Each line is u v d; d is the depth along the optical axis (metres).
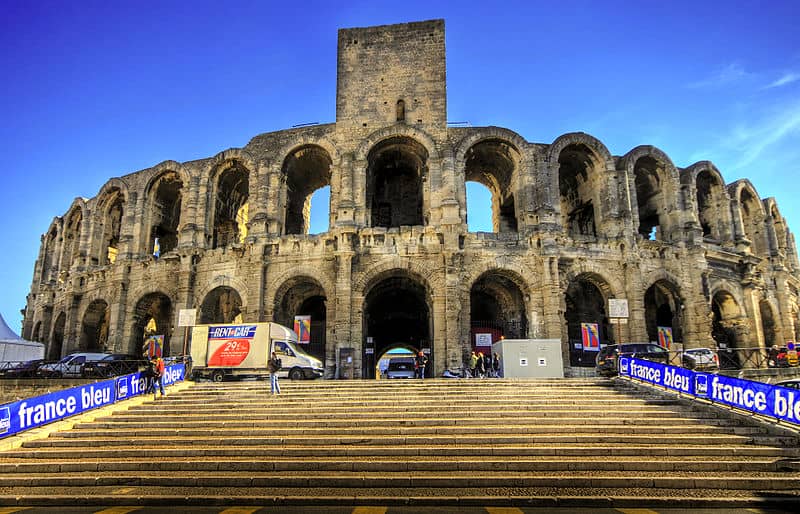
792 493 15.10
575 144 44.94
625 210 43.44
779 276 50.31
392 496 14.72
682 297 43.28
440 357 39.16
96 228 51.78
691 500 14.38
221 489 15.67
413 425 21.11
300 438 19.52
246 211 55.44
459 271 40.38
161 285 44.84
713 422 20.70
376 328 52.12
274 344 34.41
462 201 42.66
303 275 41.56
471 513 13.52
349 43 49.53
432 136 45.97
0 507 14.80
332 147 44.72
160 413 23.62
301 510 13.88
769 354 40.19
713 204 49.72
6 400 32.84
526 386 27.33
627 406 23.12
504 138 44.25
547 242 41.12
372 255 41.28
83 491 15.77
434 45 48.66
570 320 47.12
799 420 18.77
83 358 39.06
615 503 14.38
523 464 16.97
